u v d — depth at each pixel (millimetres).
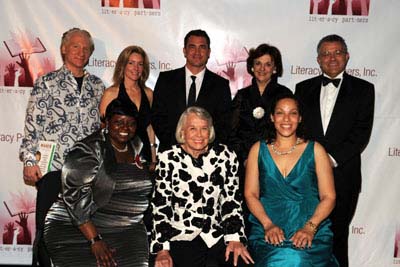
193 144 3283
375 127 4586
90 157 3234
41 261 3322
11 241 4703
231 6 4523
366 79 4547
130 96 4074
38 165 3852
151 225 3455
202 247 3375
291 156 3395
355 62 4535
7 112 4594
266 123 3555
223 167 3385
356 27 4504
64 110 3936
